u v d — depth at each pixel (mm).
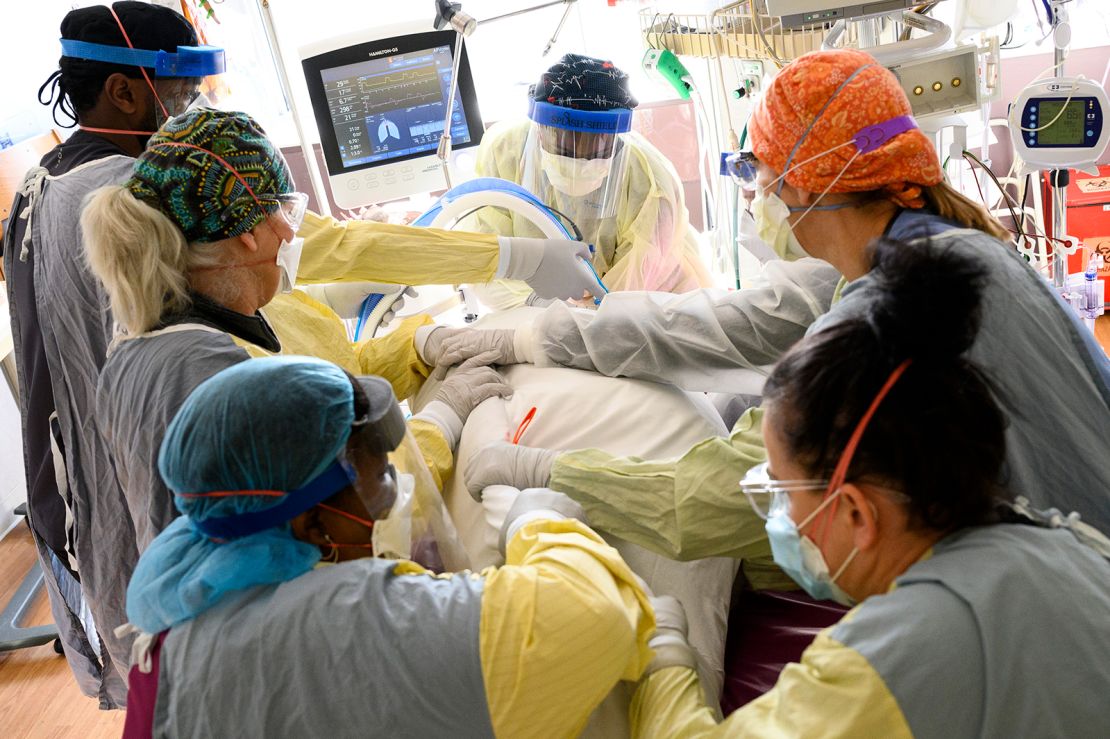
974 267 753
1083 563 775
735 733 806
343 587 879
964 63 1634
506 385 1630
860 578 831
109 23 1497
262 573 879
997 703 713
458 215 1992
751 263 2322
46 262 1446
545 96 1959
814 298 1492
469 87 2484
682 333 1544
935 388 738
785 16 1616
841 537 811
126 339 1235
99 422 1323
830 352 771
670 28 2188
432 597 881
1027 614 732
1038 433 1011
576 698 874
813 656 776
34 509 1703
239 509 862
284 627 857
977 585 740
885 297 759
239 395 857
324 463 872
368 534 938
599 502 1312
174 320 1226
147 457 1156
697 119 2537
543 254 1912
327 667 848
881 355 744
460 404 1595
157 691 881
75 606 1812
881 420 742
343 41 2398
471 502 1438
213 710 856
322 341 1642
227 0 3100
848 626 767
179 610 883
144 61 1518
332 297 2070
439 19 1960
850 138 1109
